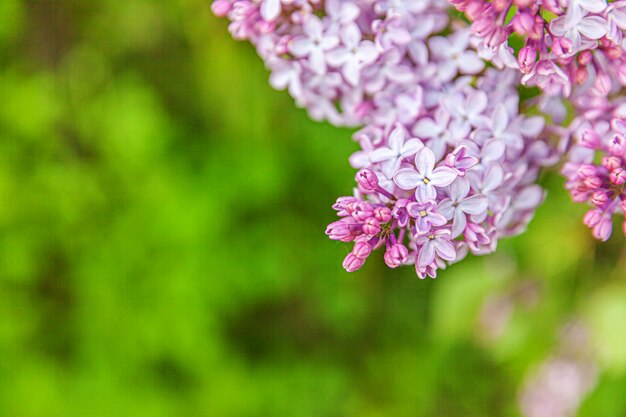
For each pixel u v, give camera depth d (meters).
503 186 0.58
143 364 0.97
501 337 0.80
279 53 0.60
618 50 0.56
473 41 0.58
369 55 0.58
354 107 0.60
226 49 0.88
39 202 0.95
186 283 0.93
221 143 0.93
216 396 0.97
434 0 0.59
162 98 0.94
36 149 0.94
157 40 0.92
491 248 0.58
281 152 0.91
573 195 0.58
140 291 0.94
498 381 0.98
